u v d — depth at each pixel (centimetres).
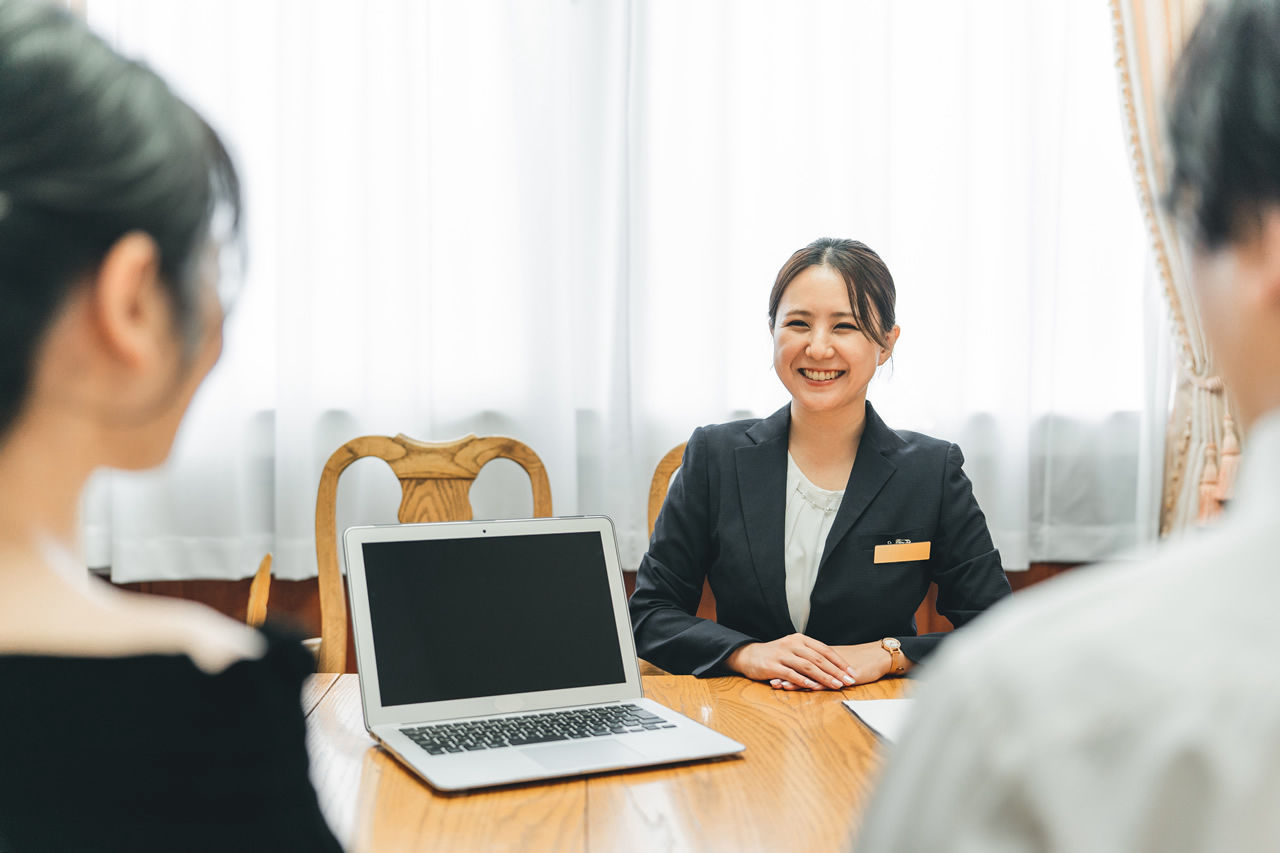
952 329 289
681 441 287
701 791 98
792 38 288
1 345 33
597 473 289
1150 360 288
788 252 289
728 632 155
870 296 165
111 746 36
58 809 35
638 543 286
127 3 269
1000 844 24
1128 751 23
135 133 35
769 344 289
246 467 275
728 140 286
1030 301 290
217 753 38
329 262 279
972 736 25
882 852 27
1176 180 30
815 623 166
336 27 277
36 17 36
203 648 40
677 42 285
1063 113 292
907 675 150
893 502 167
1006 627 27
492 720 117
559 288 283
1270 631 24
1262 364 28
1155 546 288
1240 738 23
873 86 288
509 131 283
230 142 39
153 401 36
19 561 36
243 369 273
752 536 170
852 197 290
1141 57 256
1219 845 23
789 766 105
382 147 279
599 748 107
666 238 286
